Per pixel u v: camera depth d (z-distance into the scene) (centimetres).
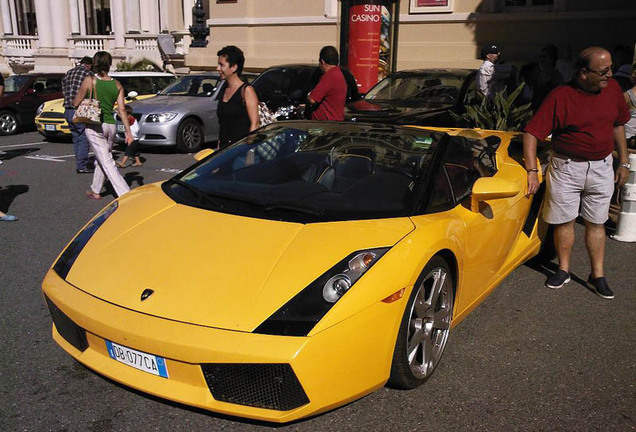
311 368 227
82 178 803
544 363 320
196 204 315
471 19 1240
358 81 1000
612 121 388
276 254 260
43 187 743
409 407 276
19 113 1288
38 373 299
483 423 265
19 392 282
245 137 396
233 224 287
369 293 243
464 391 290
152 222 301
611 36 1097
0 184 759
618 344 344
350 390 242
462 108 742
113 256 277
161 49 2038
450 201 325
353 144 359
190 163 934
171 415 267
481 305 396
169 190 340
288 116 907
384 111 720
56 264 293
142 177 813
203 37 1836
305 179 331
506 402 282
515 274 456
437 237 282
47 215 607
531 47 1179
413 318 276
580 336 353
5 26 2714
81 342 263
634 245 527
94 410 269
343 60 1016
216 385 232
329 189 320
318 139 369
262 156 361
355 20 980
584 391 293
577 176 397
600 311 390
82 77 804
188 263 261
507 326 365
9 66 2731
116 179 636
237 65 510
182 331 231
